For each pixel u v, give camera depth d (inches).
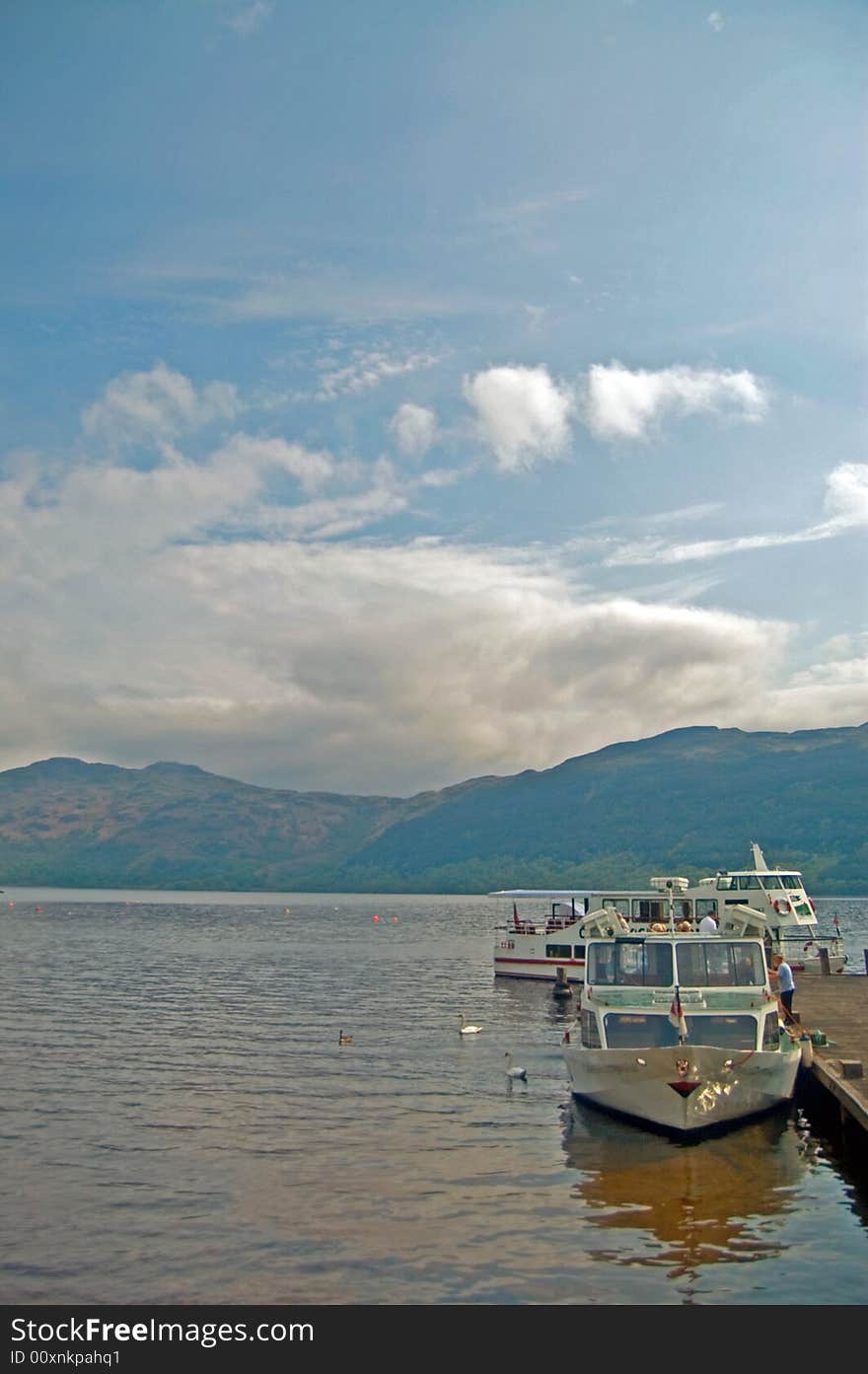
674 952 1339.8
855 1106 1075.3
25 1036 2003.0
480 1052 1825.8
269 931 6633.9
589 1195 1017.5
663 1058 1192.2
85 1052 1809.8
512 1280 834.8
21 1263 860.0
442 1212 973.2
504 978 3223.4
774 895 2765.7
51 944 5083.7
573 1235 918.4
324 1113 1352.1
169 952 4549.7
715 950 1341.0
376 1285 828.0
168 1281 832.3
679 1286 826.8
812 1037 1449.3
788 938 2748.5
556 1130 1258.0
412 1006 2519.7
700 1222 949.8
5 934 6003.9
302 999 2669.8
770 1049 1289.4
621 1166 1112.2
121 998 2674.7
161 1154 1158.3
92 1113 1348.4
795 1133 1248.2
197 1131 1255.5
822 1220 952.9
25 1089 1491.1
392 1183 1058.7
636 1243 903.1
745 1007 1302.9
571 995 2741.1
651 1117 1225.4
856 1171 1093.8
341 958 4224.9
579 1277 839.1
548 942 3161.9
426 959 4178.2
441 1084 1540.4
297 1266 857.5
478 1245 898.7
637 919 2516.0
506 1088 1510.8
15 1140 1210.6
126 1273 844.6
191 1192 1029.2
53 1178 1070.4
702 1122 1200.8
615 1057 1230.9
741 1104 1226.6
